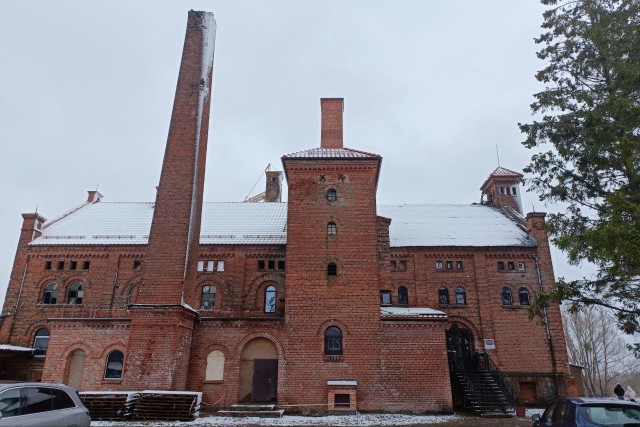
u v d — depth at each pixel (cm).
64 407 1172
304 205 2781
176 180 2664
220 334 2536
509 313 3447
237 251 3562
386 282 3206
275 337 2517
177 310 2348
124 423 2020
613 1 2000
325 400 2391
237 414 2283
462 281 3575
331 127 3247
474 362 3180
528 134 2094
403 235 3828
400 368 2455
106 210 4178
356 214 2756
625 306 1805
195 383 2448
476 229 3909
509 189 4391
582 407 1022
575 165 1964
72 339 2667
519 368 3300
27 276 3597
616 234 1381
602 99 1891
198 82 2895
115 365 2612
